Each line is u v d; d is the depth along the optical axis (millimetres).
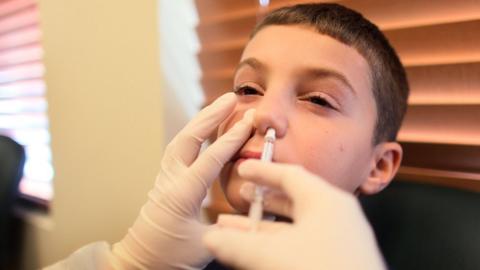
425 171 474
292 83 352
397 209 436
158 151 545
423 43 455
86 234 650
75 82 635
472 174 451
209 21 573
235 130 360
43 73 702
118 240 604
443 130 459
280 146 335
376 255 263
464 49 436
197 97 604
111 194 606
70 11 623
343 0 490
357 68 365
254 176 289
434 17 447
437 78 453
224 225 298
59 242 705
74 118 646
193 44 592
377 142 396
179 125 566
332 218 264
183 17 571
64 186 682
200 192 371
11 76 866
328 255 253
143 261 379
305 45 357
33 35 768
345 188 364
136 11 546
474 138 443
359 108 365
